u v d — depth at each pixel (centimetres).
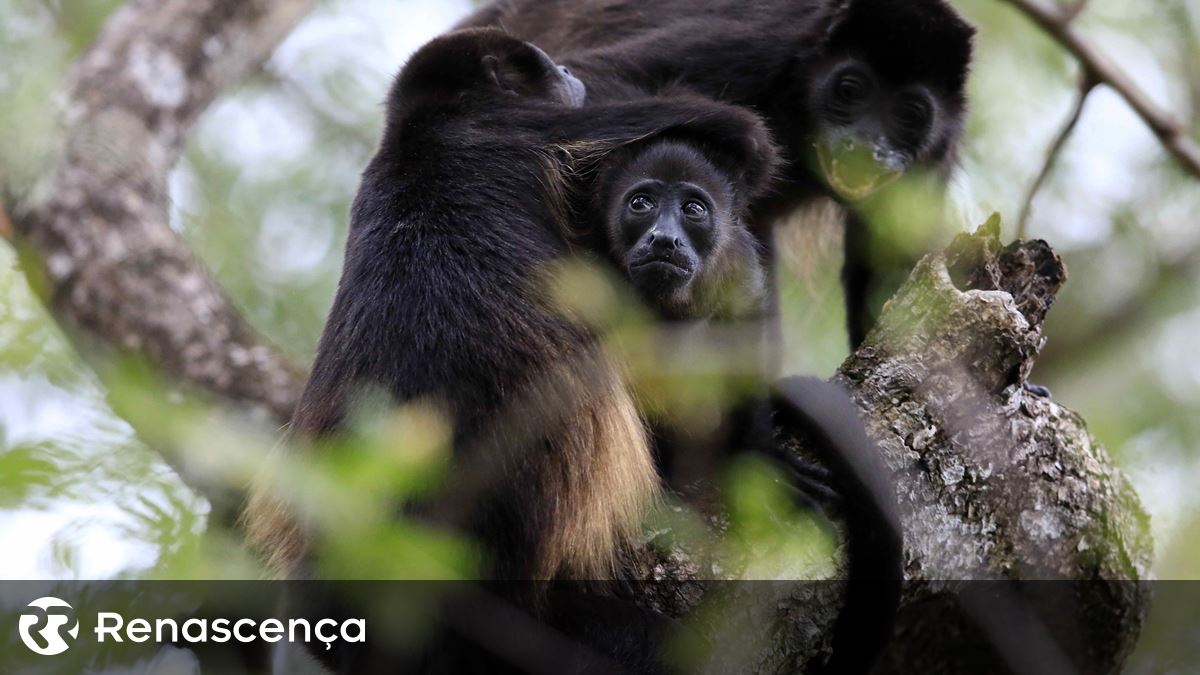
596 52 1322
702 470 918
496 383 792
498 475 778
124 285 1375
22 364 550
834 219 1477
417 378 793
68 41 1661
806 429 939
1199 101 1769
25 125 1459
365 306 841
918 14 1375
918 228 1244
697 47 1340
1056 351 1541
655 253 982
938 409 928
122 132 1472
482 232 855
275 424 1325
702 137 1077
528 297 830
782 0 1428
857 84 1370
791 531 866
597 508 823
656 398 920
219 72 1574
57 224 1392
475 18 1537
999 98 1556
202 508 554
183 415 512
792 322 1503
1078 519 985
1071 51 1329
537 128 970
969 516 930
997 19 1609
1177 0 1756
